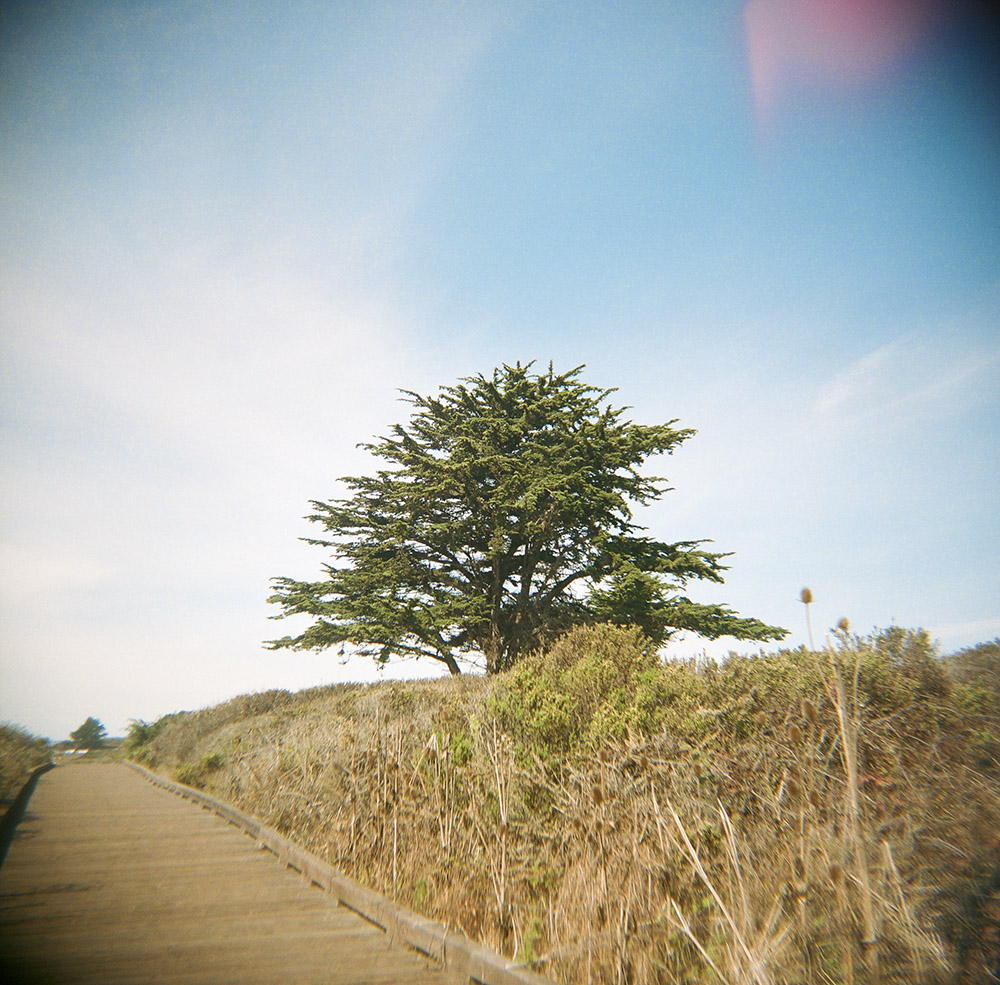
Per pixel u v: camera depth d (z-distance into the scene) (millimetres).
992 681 7668
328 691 26734
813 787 4695
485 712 8406
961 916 3564
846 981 3414
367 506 25516
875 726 5867
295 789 9711
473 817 6098
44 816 12422
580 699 8305
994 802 4609
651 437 24906
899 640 7629
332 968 4664
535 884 5125
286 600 23703
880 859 4043
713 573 23641
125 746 35938
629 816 4980
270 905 6270
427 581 25672
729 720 6488
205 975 4531
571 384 27266
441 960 4676
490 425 24906
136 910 6109
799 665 7148
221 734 21078
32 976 4477
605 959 4062
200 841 9695
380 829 7125
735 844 4250
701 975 3811
